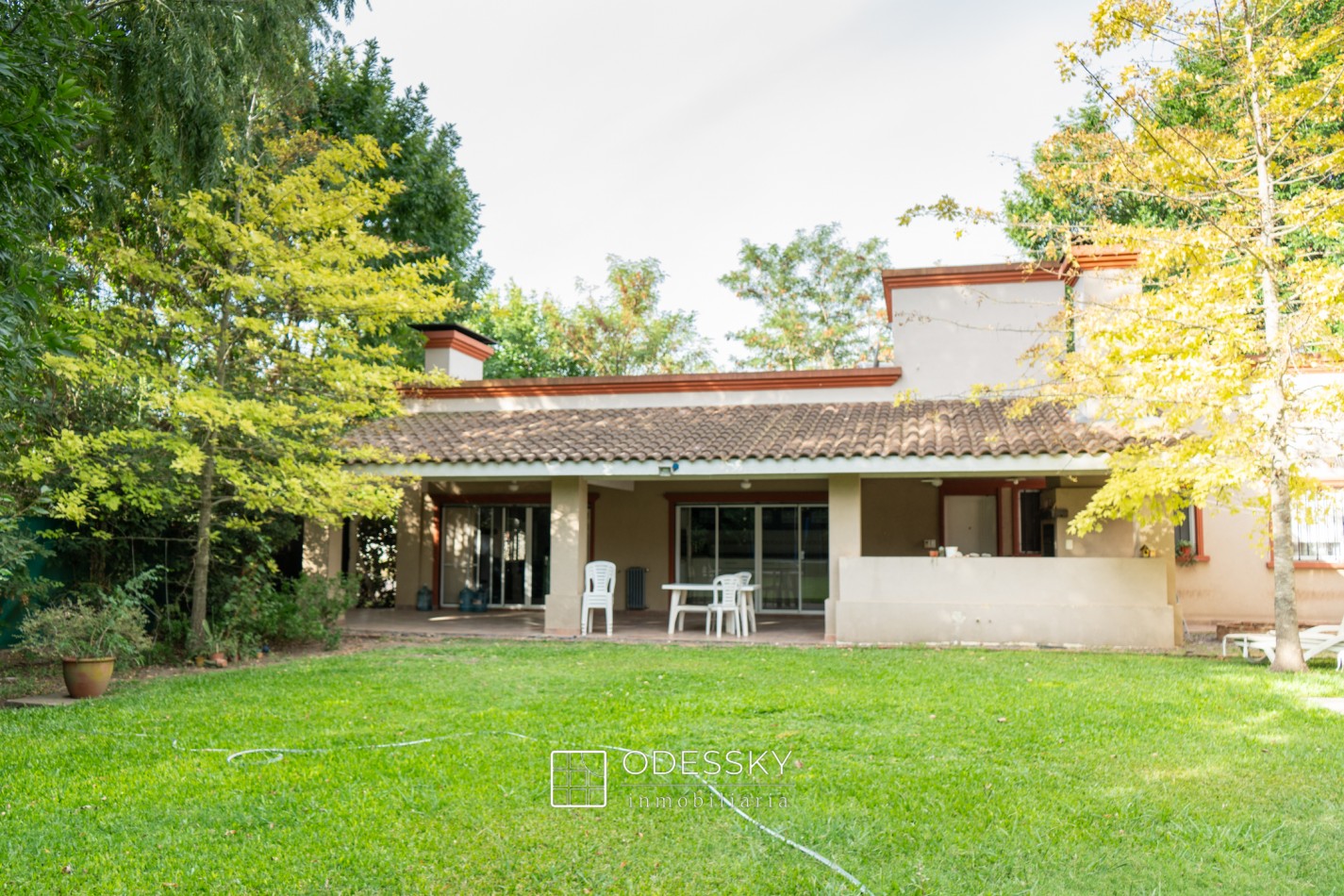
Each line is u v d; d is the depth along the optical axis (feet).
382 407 44.19
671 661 39.09
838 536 47.78
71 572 44.16
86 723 26.45
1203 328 35.06
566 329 131.13
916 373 58.70
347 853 15.74
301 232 42.52
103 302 45.42
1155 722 25.66
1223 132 41.27
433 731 24.82
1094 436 45.09
